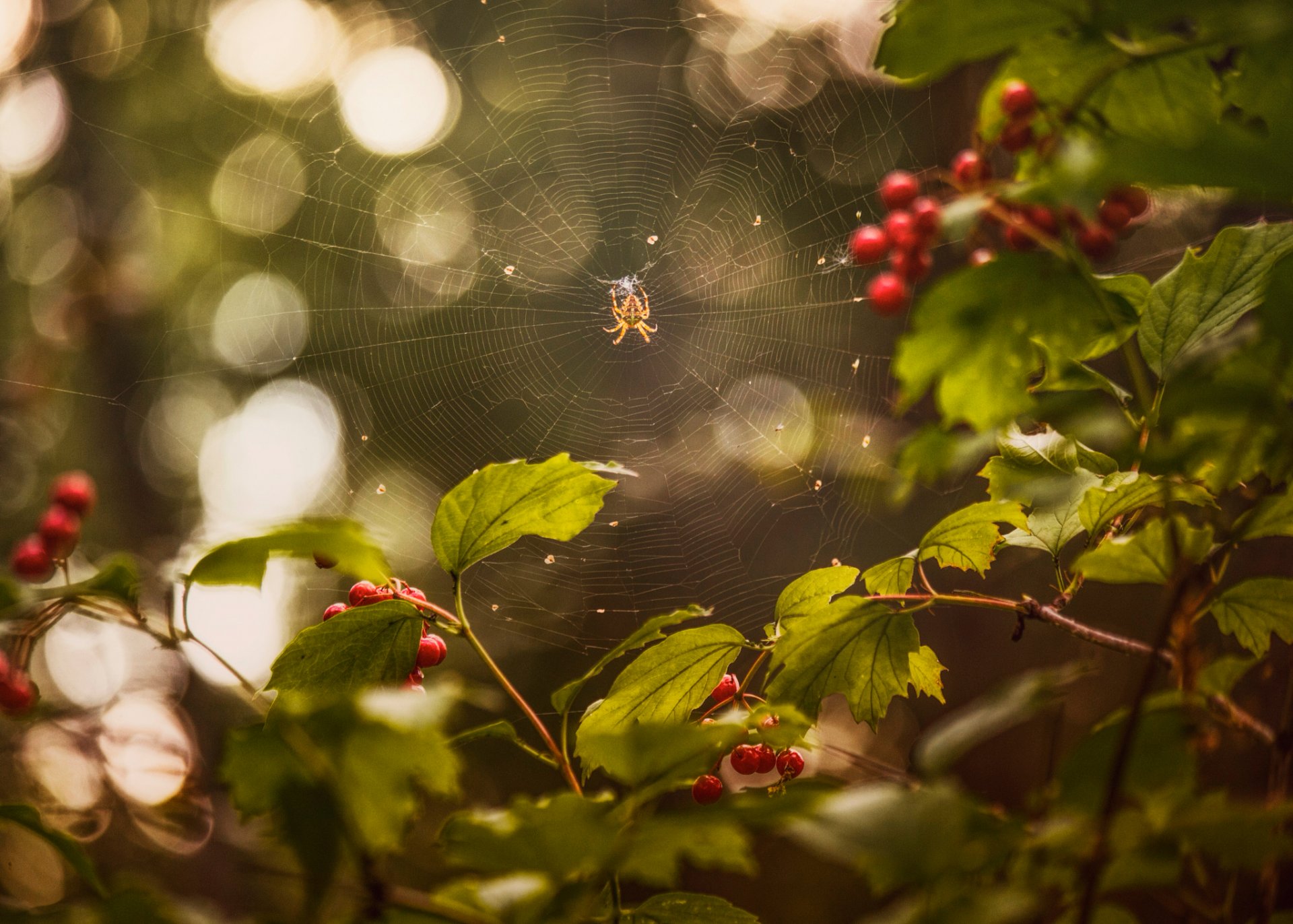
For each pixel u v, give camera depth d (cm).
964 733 86
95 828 310
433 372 845
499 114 835
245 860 106
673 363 811
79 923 84
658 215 822
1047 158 124
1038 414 114
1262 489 137
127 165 891
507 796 675
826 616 151
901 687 158
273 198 880
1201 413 100
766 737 130
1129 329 136
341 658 152
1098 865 82
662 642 153
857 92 702
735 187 795
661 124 820
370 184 864
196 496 956
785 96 770
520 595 733
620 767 95
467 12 821
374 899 89
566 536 162
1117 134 124
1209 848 82
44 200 893
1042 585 469
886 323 732
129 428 885
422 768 93
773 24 765
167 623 137
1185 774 98
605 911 132
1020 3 109
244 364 895
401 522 778
